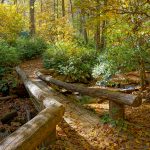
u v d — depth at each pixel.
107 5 7.69
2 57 16.25
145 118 7.51
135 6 8.08
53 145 5.35
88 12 8.06
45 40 26.59
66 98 9.84
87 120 7.02
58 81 10.98
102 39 18.83
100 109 8.72
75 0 7.68
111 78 13.12
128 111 8.28
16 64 17.89
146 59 10.59
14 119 10.09
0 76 14.86
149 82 11.22
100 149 5.45
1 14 21.30
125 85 12.62
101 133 6.16
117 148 5.50
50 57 18.06
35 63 19.31
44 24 28.08
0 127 9.29
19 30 23.16
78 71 15.57
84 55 17.17
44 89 11.23
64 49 18.00
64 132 6.21
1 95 13.46
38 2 41.66
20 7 28.73
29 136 3.92
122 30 9.70
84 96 11.09
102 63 13.40
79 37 27.12
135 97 6.32
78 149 5.39
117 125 6.48
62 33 26.03
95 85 14.09
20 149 3.55
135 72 13.32
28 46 21.47
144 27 9.02
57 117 5.21
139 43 10.48
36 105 9.27
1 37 21.70
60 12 40.53
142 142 5.77
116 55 11.24
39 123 4.45
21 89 13.10
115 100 6.64
